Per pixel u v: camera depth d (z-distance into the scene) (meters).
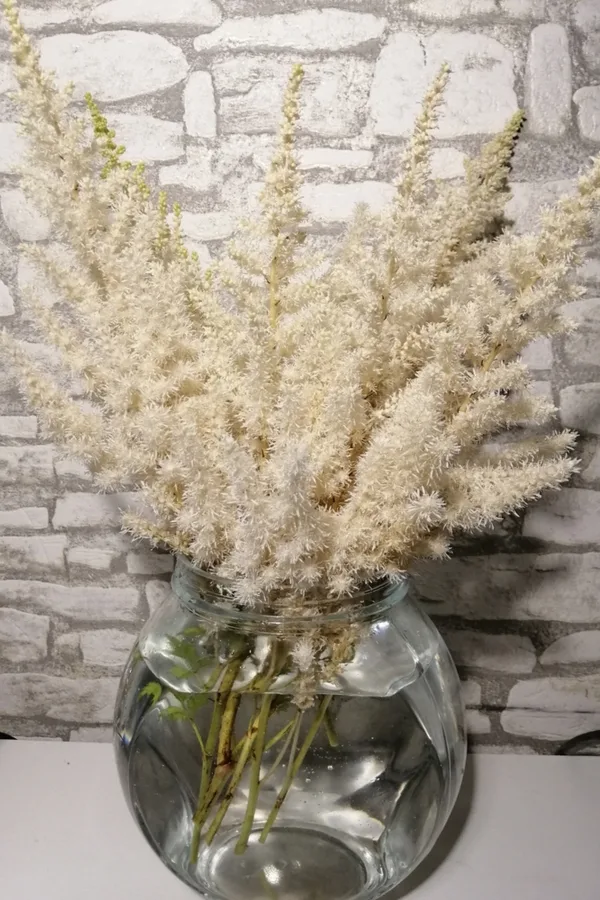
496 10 0.79
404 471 0.53
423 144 0.59
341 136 0.81
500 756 0.93
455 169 0.81
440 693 0.67
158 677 0.64
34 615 0.95
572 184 0.81
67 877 0.75
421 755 0.64
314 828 0.64
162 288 0.56
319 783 0.63
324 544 0.54
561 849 0.79
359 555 0.56
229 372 0.59
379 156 0.81
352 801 0.64
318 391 0.57
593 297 0.84
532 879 0.75
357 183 0.82
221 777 0.63
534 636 0.93
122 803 0.85
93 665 0.96
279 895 0.65
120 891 0.73
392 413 0.57
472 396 0.59
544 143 0.80
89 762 0.91
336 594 0.59
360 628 0.61
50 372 0.87
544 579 0.91
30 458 0.90
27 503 0.91
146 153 0.82
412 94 0.80
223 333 0.60
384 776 0.64
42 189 0.57
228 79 0.81
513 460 0.62
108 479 0.61
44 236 0.84
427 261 0.58
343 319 0.57
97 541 0.92
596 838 0.80
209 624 0.62
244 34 0.80
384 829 0.65
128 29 0.80
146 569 0.92
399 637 0.65
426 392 0.53
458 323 0.54
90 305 0.57
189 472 0.53
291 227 0.63
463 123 0.80
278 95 0.81
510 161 0.81
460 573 0.91
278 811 0.63
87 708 0.97
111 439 0.59
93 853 0.78
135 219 0.60
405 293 0.56
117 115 0.81
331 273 0.64
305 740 0.62
